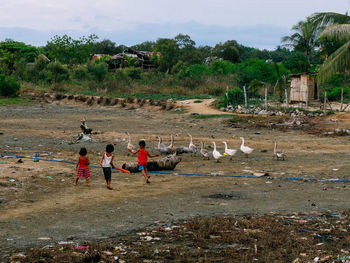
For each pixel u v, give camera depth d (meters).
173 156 14.82
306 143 21.67
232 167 15.20
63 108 46.00
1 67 66.31
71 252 6.26
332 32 23.70
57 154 17.12
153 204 9.61
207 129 28.25
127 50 92.31
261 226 7.94
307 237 7.34
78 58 83.88
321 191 11.27
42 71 64.38
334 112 29.95
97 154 17.80
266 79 50.06
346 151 18.98
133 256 6.27
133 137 23.88
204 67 65.69
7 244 6.59
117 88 57.16
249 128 28.03
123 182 12.19
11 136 23.23
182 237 7.29
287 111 32.25
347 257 6.18
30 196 9.90
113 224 7.95
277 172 14.20
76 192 10.59
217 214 8.83
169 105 41.84
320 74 25.03
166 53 92.06
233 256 6.38
